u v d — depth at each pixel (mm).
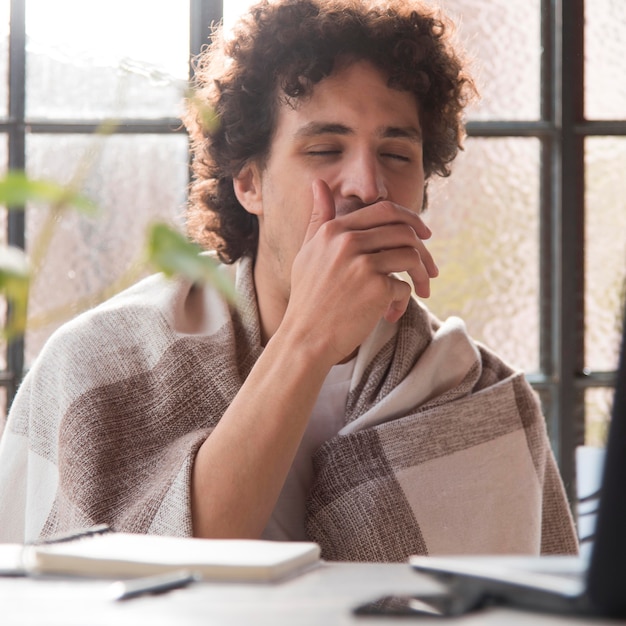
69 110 2000
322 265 1166
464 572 642
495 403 1381
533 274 2096
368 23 1289
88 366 1297
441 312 2086
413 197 1304
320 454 1303
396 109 1277
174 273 466
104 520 1206
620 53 2080
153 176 2021
